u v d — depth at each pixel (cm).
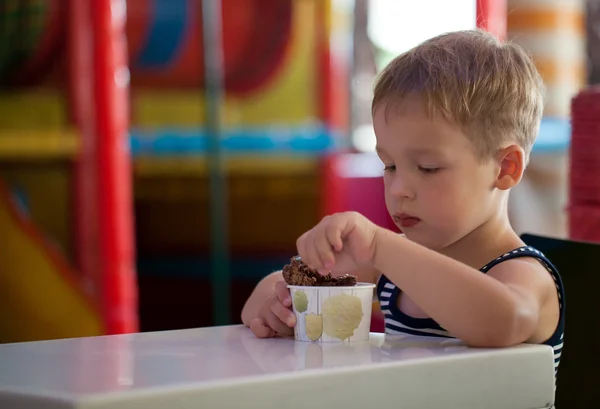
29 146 317
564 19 436
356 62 470
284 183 365
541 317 116
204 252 366
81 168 320
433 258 105
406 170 121
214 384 77
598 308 136
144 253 363
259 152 360
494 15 425
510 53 129
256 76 358
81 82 319
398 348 99
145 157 351
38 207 318
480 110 120
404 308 134
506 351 96
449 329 103
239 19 356
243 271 370
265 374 81
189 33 352
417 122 118
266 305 114
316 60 363
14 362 93
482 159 121
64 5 318
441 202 119
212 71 354
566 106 438
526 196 432
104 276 320
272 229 368
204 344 105
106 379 80
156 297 368
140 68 348
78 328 320
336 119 367
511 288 108
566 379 140
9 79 317
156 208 359
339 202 370
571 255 142
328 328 105
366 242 107
